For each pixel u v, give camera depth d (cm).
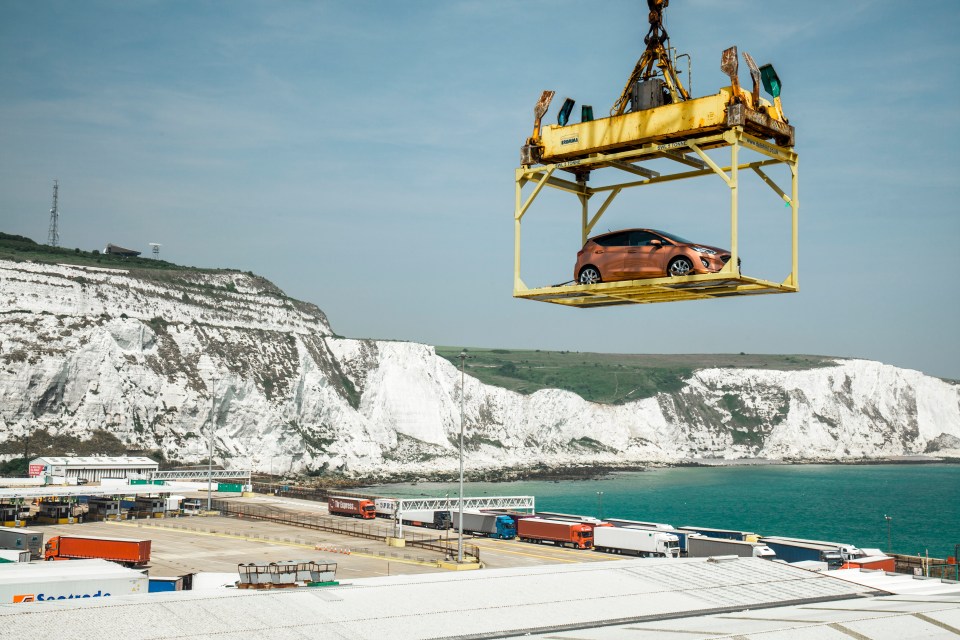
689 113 1505
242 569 5684
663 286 1534
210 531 10912
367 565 8350
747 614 4675
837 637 3969
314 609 4275
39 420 17375
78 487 12938
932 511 19475
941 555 13375
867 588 5766
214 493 15488
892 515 18638
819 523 17212
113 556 7600
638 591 5088
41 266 19850
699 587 5325
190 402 19538
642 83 1662
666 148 1525
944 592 5712
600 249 1725
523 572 5456
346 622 4122
